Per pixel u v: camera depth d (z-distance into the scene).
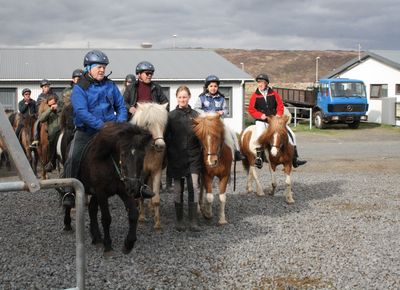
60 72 28.11
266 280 5.81
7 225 8.34
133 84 8.78
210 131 7.57
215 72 29.77
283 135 9.70
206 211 8.53
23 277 5.90
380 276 5.90
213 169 8.10
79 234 3.92
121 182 6.25
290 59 122.25
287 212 9.34
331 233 7.81
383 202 10.27
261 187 11.02
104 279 5.81
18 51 32.69
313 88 32.38
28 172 3.60
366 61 35.59
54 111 10.28
